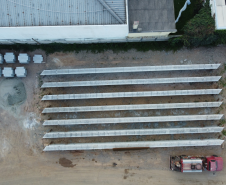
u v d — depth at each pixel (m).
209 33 15.80
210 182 17.64
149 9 15.38
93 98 17.66
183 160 16.86
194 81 16.88
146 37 16.48
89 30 14.30
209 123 17.61
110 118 16.91
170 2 15.43
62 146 16.97
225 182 17.58
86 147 17.00
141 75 17.62
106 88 17.64
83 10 13.65
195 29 15.80
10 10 13.70
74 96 16.86
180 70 17.66
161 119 16.86
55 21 13.73
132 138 17.62
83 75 17.64
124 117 17.31
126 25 13.41
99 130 17.44
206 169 17.36
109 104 17.66
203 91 16.84
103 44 17.47
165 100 17.62
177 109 17.64
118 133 16.92
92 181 17.62
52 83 16.88
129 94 16.75
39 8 13.68
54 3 13.66
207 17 16.02
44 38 16.08
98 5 13.60
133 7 15.34
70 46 17.52
